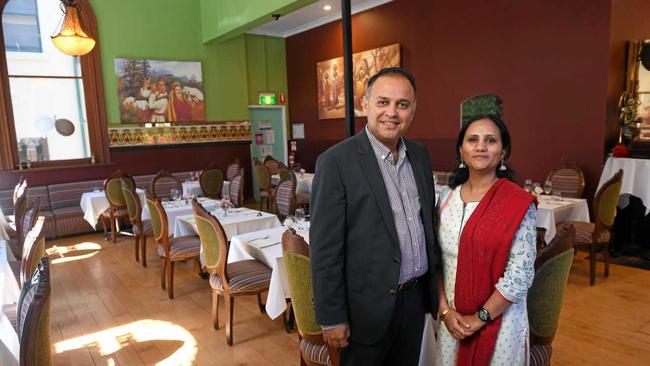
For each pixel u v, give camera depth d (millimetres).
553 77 5270
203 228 3115
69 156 7105
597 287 3947
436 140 6730
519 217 1510
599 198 3916
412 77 1571
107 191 6027
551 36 5238
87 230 6750
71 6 5195
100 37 7121
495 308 1547
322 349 2111
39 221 2873
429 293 1717
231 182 5988
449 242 1714
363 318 1557
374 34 7477
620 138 5133
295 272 2064
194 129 8227
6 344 1936
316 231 1527
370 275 1541
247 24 6797
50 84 6840
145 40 7562
